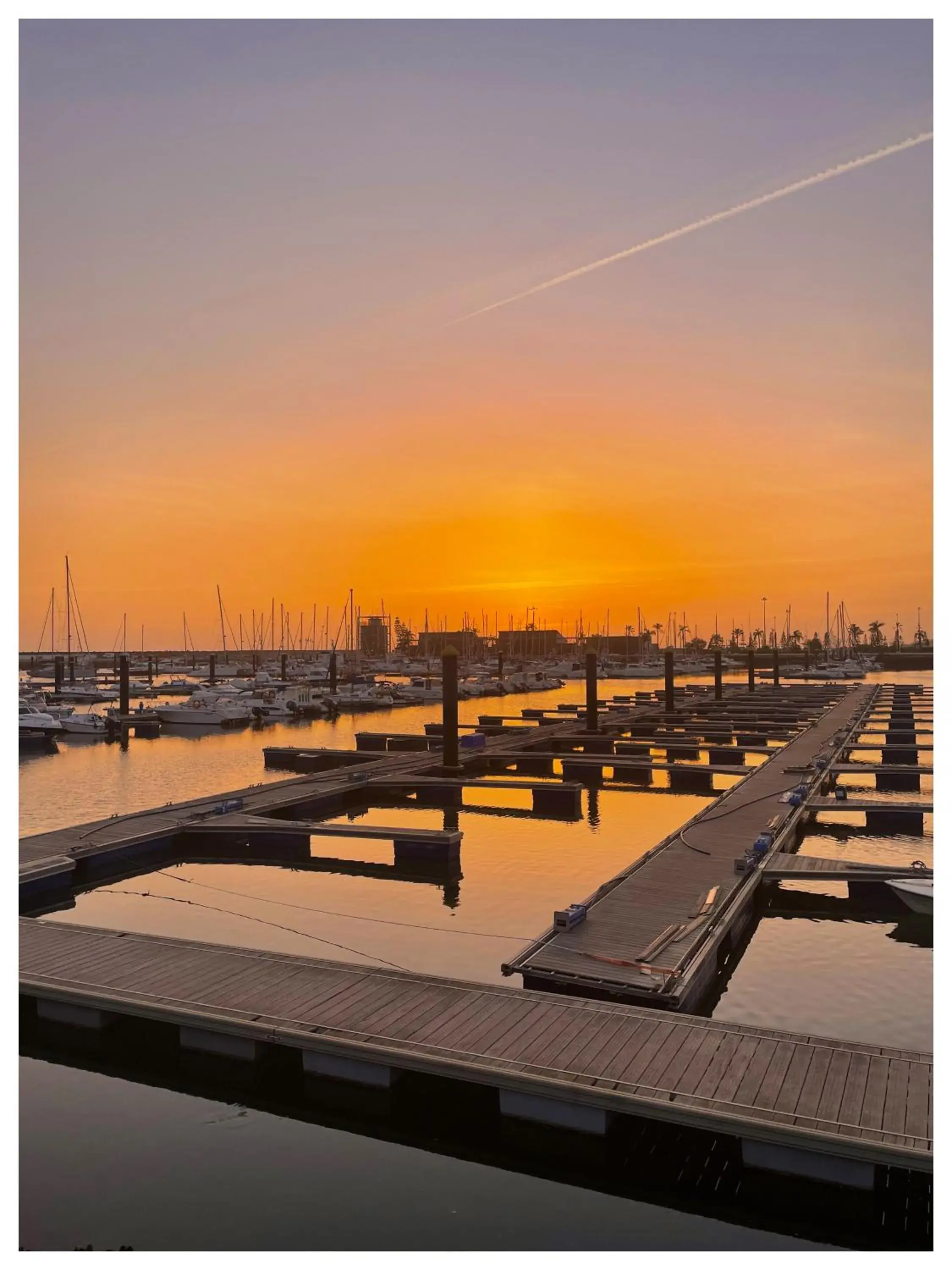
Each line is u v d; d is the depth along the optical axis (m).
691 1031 13.59
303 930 22.53
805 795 32.66
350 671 138.62
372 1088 13.49
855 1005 17.59
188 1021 14.55
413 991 15.38
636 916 19.56
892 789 42.59
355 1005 14.81
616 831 34.09
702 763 49.09
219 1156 12.65
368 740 59.03
